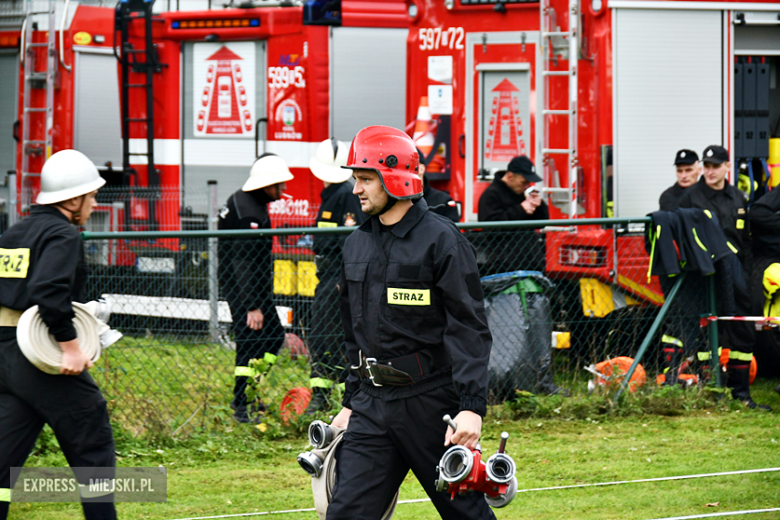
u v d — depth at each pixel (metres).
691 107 33.38
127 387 26.52
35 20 46.03
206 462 23.31
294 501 20.27
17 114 47.97
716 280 29.61
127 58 41.56
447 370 13.71
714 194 30.47
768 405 29.31
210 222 38.78
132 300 32.41
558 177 33.59
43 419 15.89
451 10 36.16
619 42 32.50
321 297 27.19
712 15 33.38
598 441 25.03
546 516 19.14
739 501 19.95
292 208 39.03
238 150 40.44
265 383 27.86
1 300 15.40
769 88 36.97
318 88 38.75
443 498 13.71
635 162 32.81
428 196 27.30
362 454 13.80
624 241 31.66
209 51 40.75
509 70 35.56
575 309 32.94
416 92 36.78
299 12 38.91
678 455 23.62
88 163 16.39
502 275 28.84
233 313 27.70
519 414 27.38
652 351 31.22
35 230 15.56
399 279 13.55
